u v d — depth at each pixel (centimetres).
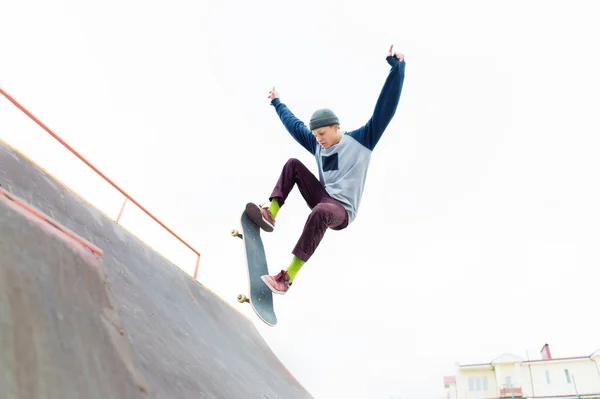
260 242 529
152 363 304
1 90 450
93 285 315
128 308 350
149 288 459
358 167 468
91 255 346
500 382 3178
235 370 479
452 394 3334
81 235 409
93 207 510
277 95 567
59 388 205
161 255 612
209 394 341
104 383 236
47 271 269
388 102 440
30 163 438
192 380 338
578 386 2967
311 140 510
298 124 530
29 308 230
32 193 387
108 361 257
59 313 250
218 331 570
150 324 367
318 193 484
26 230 279
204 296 655
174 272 608
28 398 186
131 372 268
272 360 714
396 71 426
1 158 391
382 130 458
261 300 478
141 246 561
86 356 241
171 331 402
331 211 445
